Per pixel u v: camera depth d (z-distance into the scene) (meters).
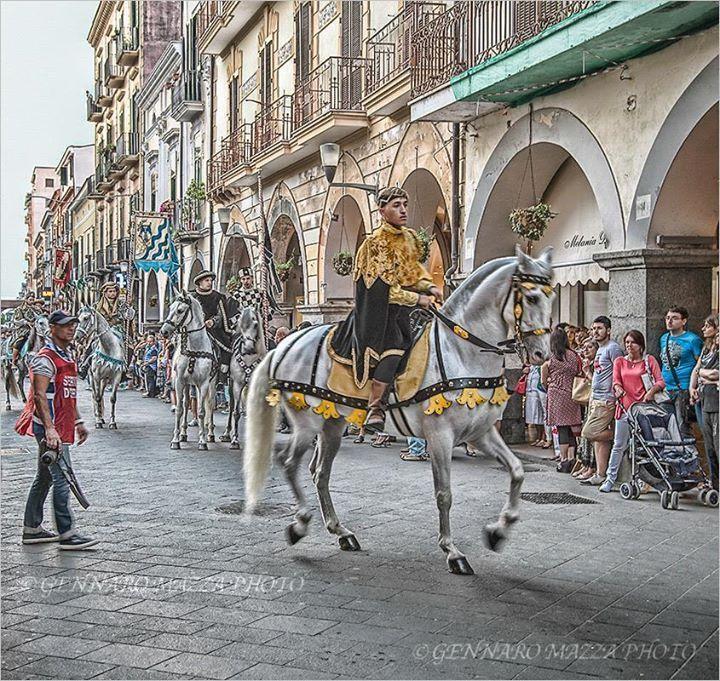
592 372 11.52
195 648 5.40
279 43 24.27
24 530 8.07
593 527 8.55
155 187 41.62
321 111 20.45
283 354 7.83
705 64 9.98
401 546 7.82
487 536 7.25
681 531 8.41
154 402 25.11
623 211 11.38
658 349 10.96
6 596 6.41
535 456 13.06
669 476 9.50
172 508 9.55
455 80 13.34
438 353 7.07
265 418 7.82
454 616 5.96
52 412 7.89
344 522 8.77
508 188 14.16
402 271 7.24
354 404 7.39
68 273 72.69
